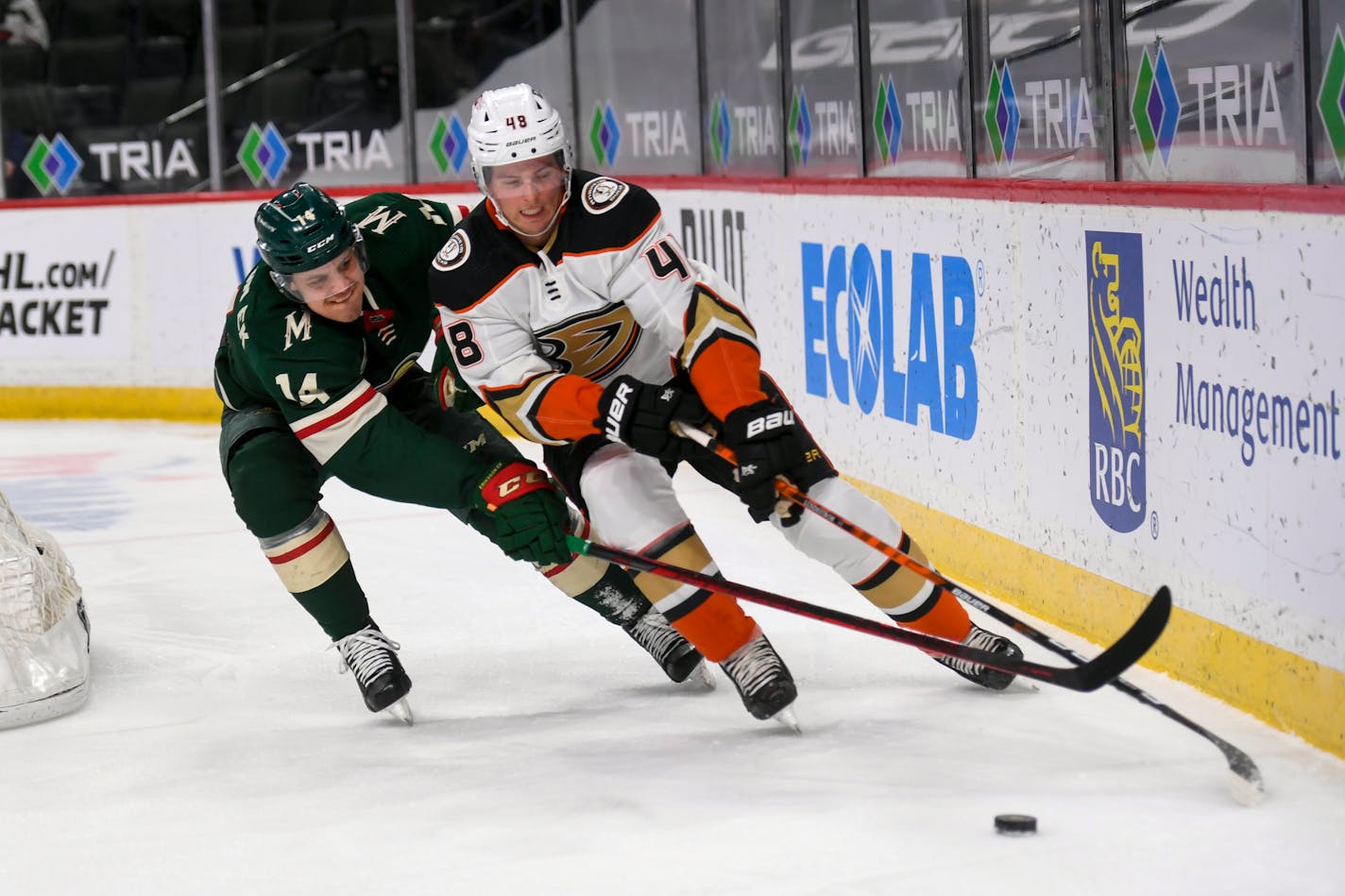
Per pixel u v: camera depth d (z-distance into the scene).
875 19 16.25
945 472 13.90
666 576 9.11
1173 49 11.09
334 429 9.73
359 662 10.32
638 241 9.28
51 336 25.72
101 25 26.55
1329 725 8.86
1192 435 10.15
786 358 17.77
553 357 9.76
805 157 18.44
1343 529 8.68
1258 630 9.54
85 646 11.56
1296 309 9.00
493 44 24.98
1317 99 9.55
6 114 26.50
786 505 9.45
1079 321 11.55
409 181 25.72
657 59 22.27
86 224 25.42
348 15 25.81
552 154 8.97
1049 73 12.92
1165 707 8.16
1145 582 10.85
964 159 14.66
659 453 9.16
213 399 25.16
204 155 26.58
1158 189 10.35
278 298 9.81
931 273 13.96
